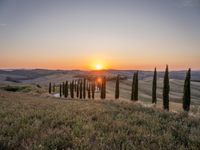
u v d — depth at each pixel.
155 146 6.27
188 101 42.66
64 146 6.11
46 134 7.01
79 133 7.24
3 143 6.08
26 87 109.88
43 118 9.73
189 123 10.22
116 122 9.05
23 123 8.56
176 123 9.56
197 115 13.46
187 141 7.02
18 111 11.83
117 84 70.88
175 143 6.74
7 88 103.81
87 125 8.20
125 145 6.25
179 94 157.38
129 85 180.38
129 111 13.39
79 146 6.06
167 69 47.47
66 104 18.00
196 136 7.33
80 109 13.27
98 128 8.17
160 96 140.38
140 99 120.06
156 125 8.99
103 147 6.01
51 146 5.98
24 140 6.55
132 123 9.38
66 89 82.12
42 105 16.47
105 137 6.86
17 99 23.47
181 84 198.12
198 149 6.19
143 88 166.50
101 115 11.05
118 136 6.98
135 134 7.51
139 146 6.16
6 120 8.94
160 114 12.48
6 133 7.24
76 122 8.89
